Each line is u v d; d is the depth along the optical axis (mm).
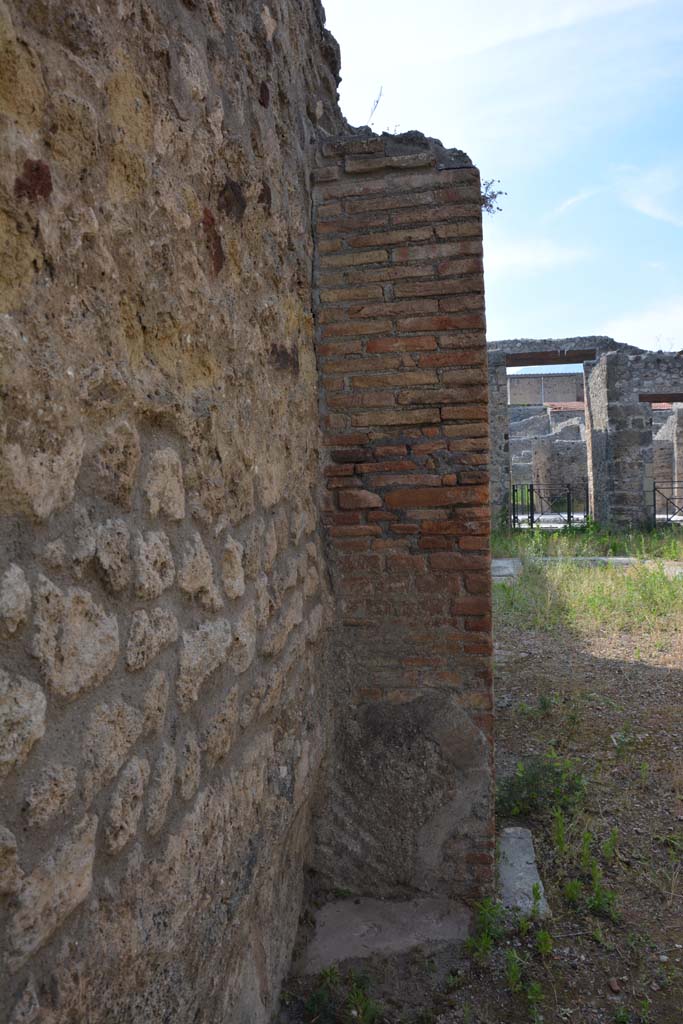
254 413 2236
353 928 2875
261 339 2338
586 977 2674
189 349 1725
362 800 3086
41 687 1128
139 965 1425
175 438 1638
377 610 3139
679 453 21250
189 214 1733
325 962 2701
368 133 3580
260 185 2338
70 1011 1189
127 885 1390
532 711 5016
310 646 2893
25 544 1105
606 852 3363
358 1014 2480
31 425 1113
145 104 1515
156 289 1549
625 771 4191
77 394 1246
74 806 1214
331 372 3143
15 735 1057
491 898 3016
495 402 15891
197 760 1716
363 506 3133
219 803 1857
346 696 3150
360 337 3123
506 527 14906
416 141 3123
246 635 2078
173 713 1600
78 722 1236
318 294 3139
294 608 2646
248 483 2152
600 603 7730
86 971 1239
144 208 1503
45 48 1180
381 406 3117
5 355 1044
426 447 3100
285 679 2514
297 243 2893
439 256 3076
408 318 3098
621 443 15367
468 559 3086
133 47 1472
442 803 3061
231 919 1949
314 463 3092
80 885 1229
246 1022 2133
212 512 1844
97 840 1287
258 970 2271
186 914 1640
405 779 3080
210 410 1834
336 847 3078
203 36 1868
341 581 3158
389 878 3061
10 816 1053
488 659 3074
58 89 1208
